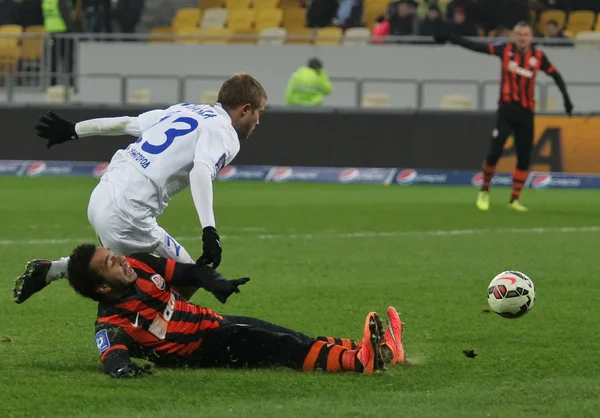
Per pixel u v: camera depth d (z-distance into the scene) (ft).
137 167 48.98
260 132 188.85
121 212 48.80
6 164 194.18
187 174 49.19
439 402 41.86
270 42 215.31
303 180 187.73
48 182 178.81
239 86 49.29
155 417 39.14
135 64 209.56
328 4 221.25
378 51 202.59
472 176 183.73
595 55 194.49
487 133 182.91
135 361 48.60
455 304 69.21
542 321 63.05
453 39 135.33
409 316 64.59
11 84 203.82
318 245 101.96
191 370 47.06
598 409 40.93
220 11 231.09
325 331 59.82
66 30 214.69
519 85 135.33
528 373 48.32
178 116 49.65
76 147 193.26
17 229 112.16
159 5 240.32
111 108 188.75
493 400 42.37
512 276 55.47
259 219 125.70
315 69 191.72
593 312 66.33
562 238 109.70
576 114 181.06
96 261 44.52
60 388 43.73
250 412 39.86
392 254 95.76
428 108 190.70
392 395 43.01
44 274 48.32
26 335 57.41
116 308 46.06
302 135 187.73
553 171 182.70
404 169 185.37
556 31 200.44
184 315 46.73
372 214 133.08
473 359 51.60
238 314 65.10
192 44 208.74
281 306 68.13
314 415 39.45
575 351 54.08
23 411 40.09
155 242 50.03
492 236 111.14
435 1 205.77
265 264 88.38
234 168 190.49
